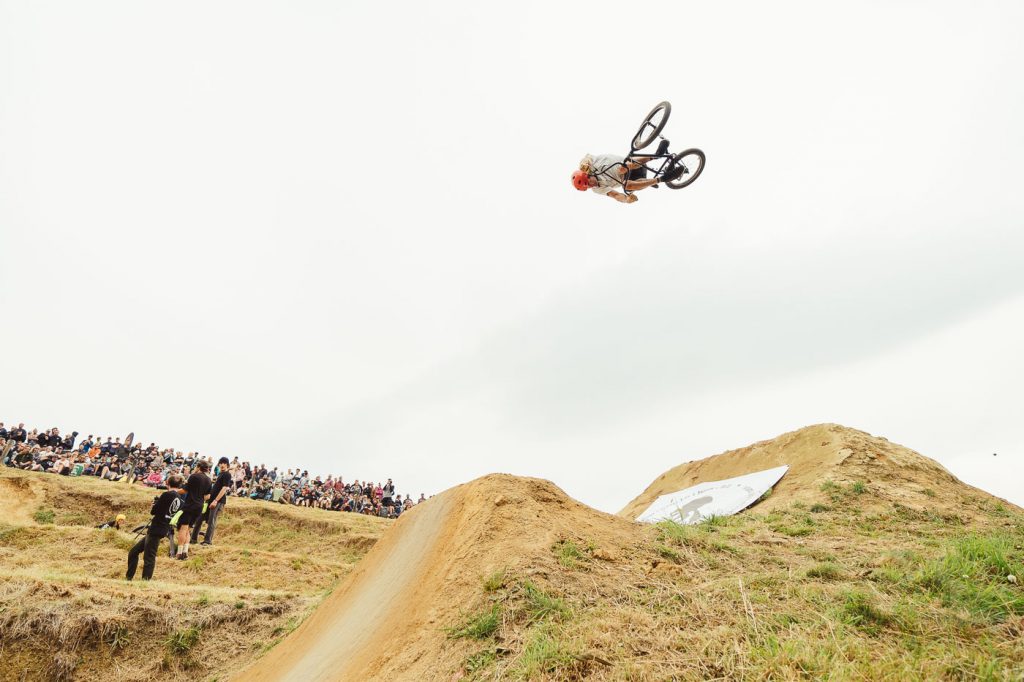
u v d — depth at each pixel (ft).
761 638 11.84
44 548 43.39
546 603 13.78
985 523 27.66
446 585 16.06
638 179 21.44
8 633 24.32
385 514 82.48
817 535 25.79
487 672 11.69
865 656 11.00
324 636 20.86
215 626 27.96
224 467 45.80
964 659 11.10
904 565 17.33
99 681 24.14
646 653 11.64
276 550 59.31
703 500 41.14
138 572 39.37
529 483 22.03
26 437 72.84
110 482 69.26
